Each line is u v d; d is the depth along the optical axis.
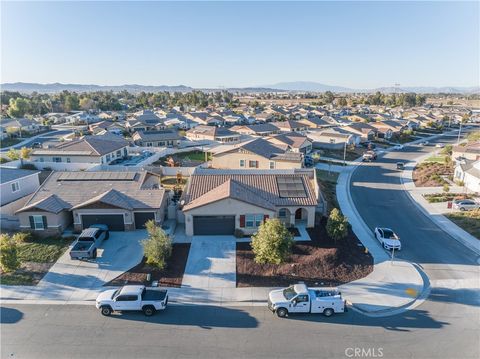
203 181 36.00
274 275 25.66
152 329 20.02
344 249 29.58
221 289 24.12
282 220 33.97
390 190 50.59
